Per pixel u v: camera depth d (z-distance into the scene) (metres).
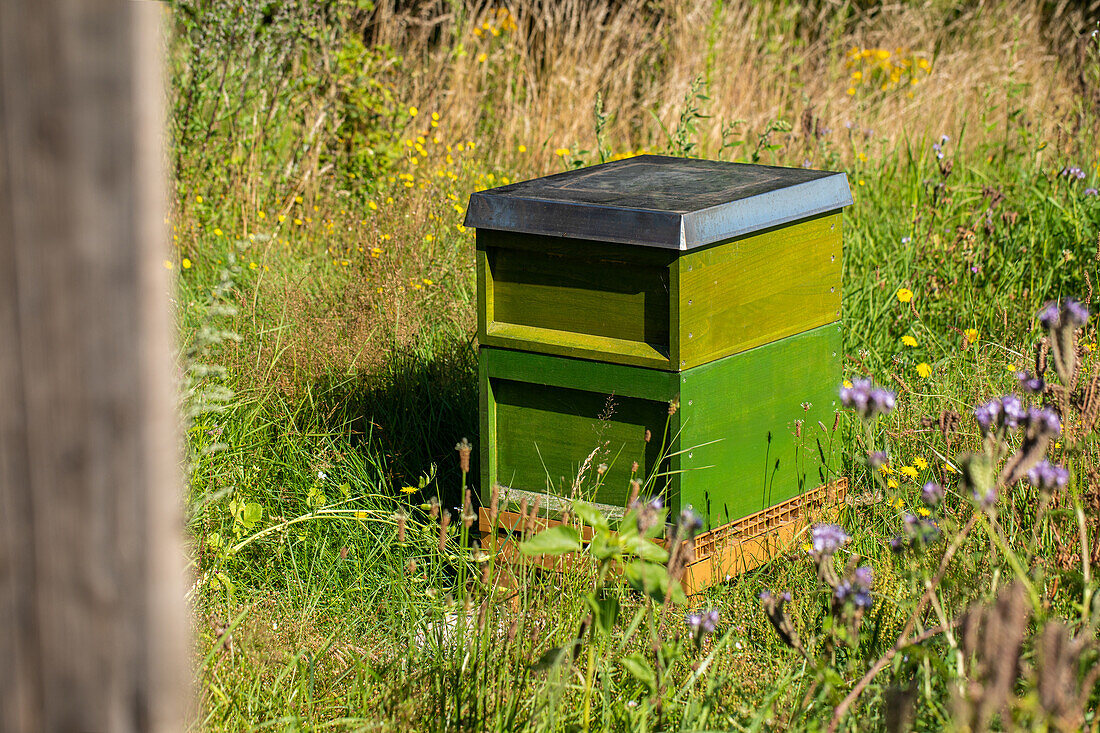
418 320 5.00
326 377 4.45
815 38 11.17
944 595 2.73
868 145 7.23
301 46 7.64
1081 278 5.36
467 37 8.79
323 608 3.30
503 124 8.30
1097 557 2.72
